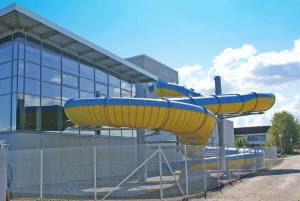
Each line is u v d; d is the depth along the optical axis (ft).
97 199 42.09
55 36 64.95
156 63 116.57
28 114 61.31
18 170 56.18
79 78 74.43
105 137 78.95
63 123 68.18
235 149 97.60
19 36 61.46
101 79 81.56
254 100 72.54
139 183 53.47
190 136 62.95
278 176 71.36
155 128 55.16
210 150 84.94
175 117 53.93
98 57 76.48
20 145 58.90
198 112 56.59
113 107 51.93
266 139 348.59
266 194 45.16
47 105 65.41
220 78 83.97
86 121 54.24
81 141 71.97
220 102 70.85
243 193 46.14
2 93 62.28
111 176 68.13
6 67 62.28
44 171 59.88
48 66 66.69
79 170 67.46
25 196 46.85
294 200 40.24
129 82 92.84
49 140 64.54
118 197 43.24
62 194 47.75
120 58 79.36
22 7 56.34
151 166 62.69
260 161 97.81
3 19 58.49
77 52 72.90
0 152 31.50
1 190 31.09
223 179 64.13
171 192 46.52
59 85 68.80
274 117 287.48
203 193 46.03
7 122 60.75
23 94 60.75
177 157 95.55
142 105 52.01
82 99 54.29
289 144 276.82
